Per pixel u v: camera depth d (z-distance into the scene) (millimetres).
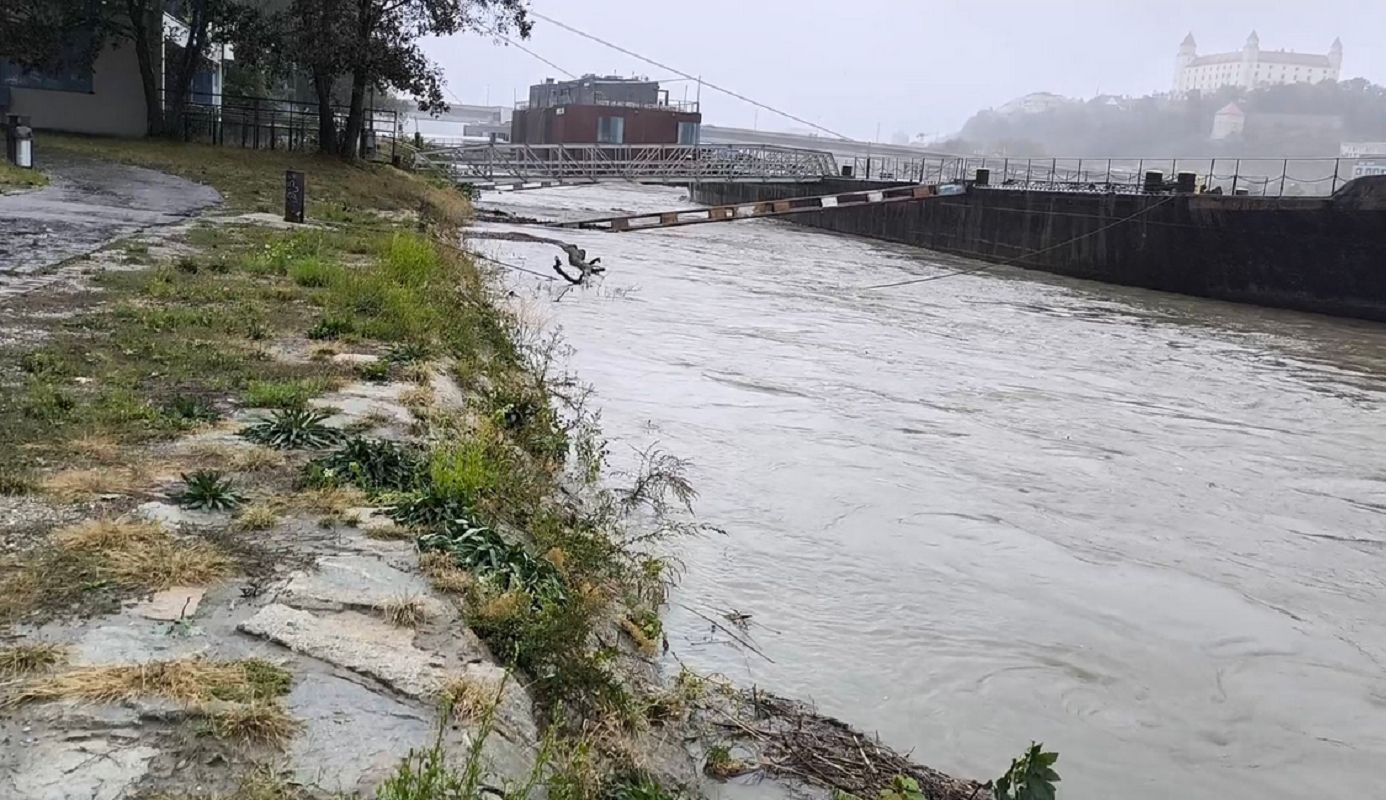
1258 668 6656
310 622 4230
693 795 4469
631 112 74312
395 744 3541
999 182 45531
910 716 5676
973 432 12328
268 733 3467
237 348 8609
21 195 17172
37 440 5891
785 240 42562
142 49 30547
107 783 3127
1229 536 9234
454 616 4539
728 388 13523
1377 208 24859
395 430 7012
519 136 94938
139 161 24969
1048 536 8828
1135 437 12789
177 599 4289
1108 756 5488
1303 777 5457
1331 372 18656
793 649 6328
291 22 30344
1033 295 28609
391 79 30688
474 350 10758
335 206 21594
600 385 12961
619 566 6680
